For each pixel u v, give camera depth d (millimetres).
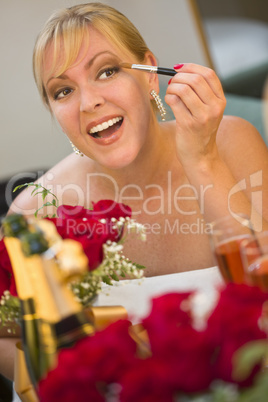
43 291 906
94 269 1113
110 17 1635
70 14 1620
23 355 1021
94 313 1021
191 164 1612
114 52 1626
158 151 1831
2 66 3922
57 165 2053
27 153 4066
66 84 1637
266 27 4000
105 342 709
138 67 1599
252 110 2254
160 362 674
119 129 1667
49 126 4004
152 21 4199
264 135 2229
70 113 1661
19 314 1092
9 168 4074
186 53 4238
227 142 1956
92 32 1608
